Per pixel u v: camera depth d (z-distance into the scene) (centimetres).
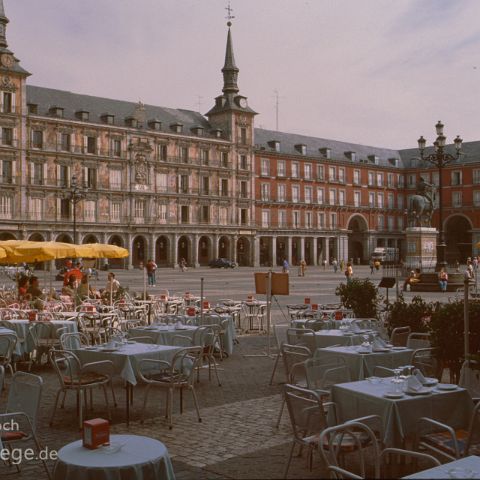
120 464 586
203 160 8862
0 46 7156
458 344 1162
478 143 10556
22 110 7200
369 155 11012
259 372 1516
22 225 7188
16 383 839
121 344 1181
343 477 678
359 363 1119
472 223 10300
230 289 4281
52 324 1631
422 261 4634
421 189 4772
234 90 9256
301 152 10019
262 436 985
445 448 766
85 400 1135
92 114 7894
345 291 1992
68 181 7594
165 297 2559
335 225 10344
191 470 834
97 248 2320
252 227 9275
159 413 1127
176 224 8494
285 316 2572
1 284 4559
